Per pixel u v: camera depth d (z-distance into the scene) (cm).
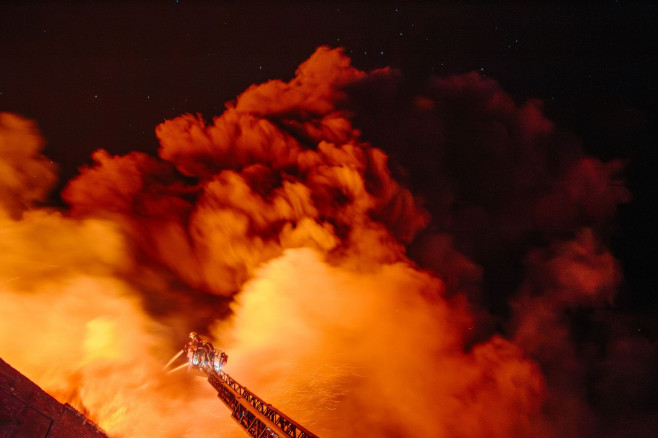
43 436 768
